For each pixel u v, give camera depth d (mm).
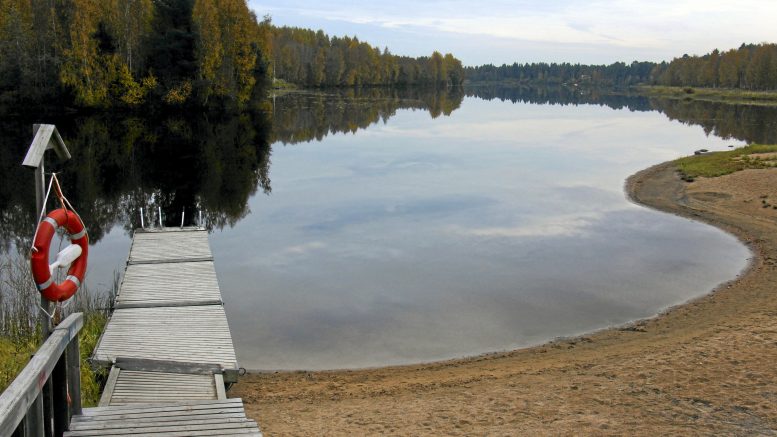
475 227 21453
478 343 11891
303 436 7297
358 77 138375
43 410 4637
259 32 71750
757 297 14188
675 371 9039
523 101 122188
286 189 28266
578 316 13375
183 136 45344
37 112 53594
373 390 9508
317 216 22984
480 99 126375
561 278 15992
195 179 30047
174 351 9875
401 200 26000
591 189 28812
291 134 50812
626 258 17891
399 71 162875
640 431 7043
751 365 9023
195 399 8430
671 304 14148
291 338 12031
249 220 22297
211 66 59719
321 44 145625
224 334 10625
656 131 59031
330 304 13914
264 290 14789
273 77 108688
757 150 37688
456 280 15742
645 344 11266
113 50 57375
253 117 62094
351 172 33250
